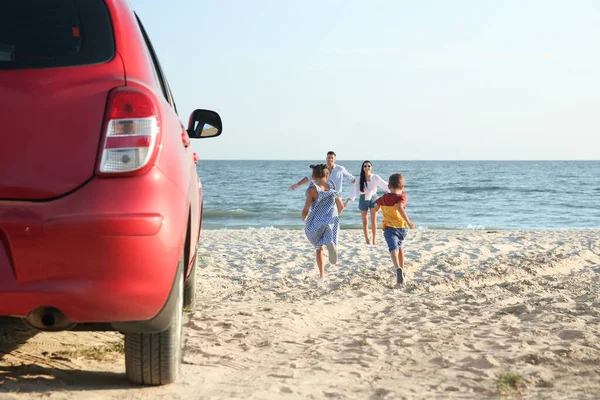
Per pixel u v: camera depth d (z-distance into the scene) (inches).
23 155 100.3
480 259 430.0
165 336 123.6
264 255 448.1
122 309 103.6
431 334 201.0
